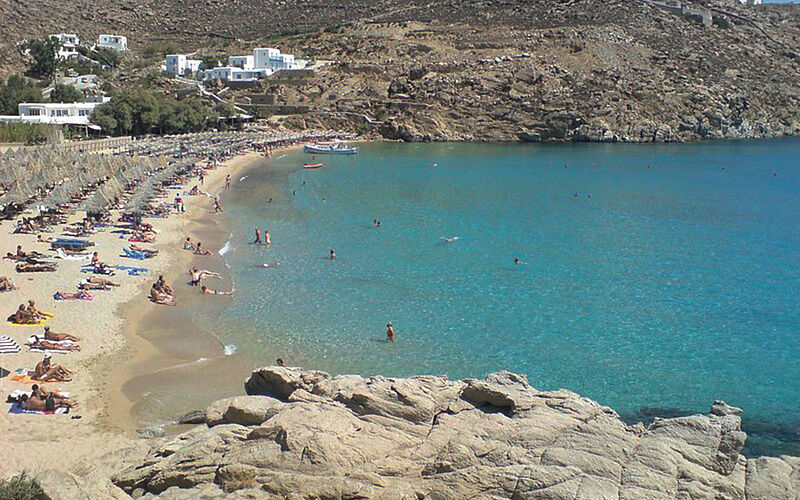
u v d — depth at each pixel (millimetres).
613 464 18438
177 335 35969
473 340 36875
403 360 34031
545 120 158875
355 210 72688
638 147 149250
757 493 17734
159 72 178250
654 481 17672
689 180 100812
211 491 18766
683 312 41906
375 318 39906
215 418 22875
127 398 28141
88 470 20844
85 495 18375
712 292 46000
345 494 17812
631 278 49125
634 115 161750
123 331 35438
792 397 30766
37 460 22766
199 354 33656
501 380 23656
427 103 161500
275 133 144250
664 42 193875
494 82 166625
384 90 169500
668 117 164000
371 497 17734
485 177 101125
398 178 98375
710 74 181875
